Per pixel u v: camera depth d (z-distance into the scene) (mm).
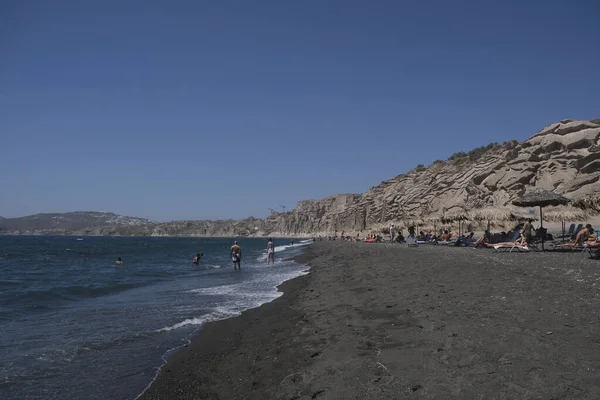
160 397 5531
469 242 28859
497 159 52750
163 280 21703
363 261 22344
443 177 67625
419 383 4547
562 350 4977
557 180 40500
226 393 5434
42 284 20328
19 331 9562
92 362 7113
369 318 7895
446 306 8055
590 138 41312
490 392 4082
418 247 31203
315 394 4758
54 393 5777
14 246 88375
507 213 35219
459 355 5164
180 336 8836
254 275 22703
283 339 7672
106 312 11922
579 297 7820
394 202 78938
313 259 32250
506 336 5676
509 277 10742
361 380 4867
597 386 4004
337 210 158125
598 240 16547
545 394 3912
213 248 82000
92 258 47125
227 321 10141
